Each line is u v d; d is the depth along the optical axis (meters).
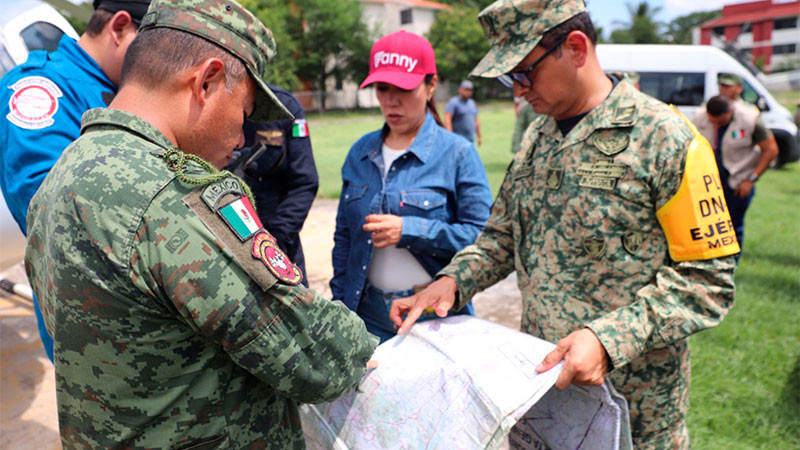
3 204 2.81
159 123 0.99
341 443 1.30
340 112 34.25
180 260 0.88
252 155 2.29
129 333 0.91
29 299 3.39
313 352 1.02
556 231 1.56
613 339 1.33
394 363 1.36
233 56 1.03
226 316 0.91
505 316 3.69
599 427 1.36
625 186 1.43
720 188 1.41
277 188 2.65
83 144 0.96
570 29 1.44
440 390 1.28
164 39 0.98
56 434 2.48
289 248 2.67
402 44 2.04
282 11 34.19
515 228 1.70
